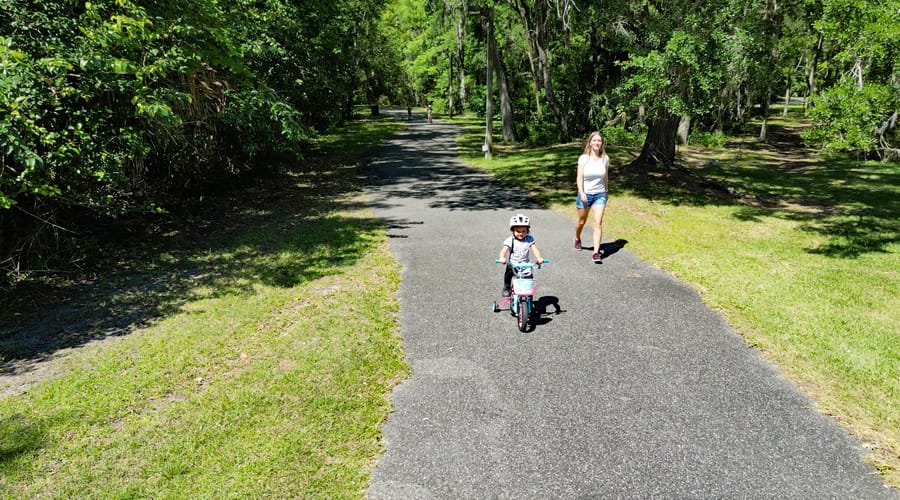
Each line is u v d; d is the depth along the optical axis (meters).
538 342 5.73
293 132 12.65
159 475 3.75
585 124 32.00
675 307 6.61
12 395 4.88
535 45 29.86
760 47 12.12
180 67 9.23
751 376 4.97
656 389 4.77
